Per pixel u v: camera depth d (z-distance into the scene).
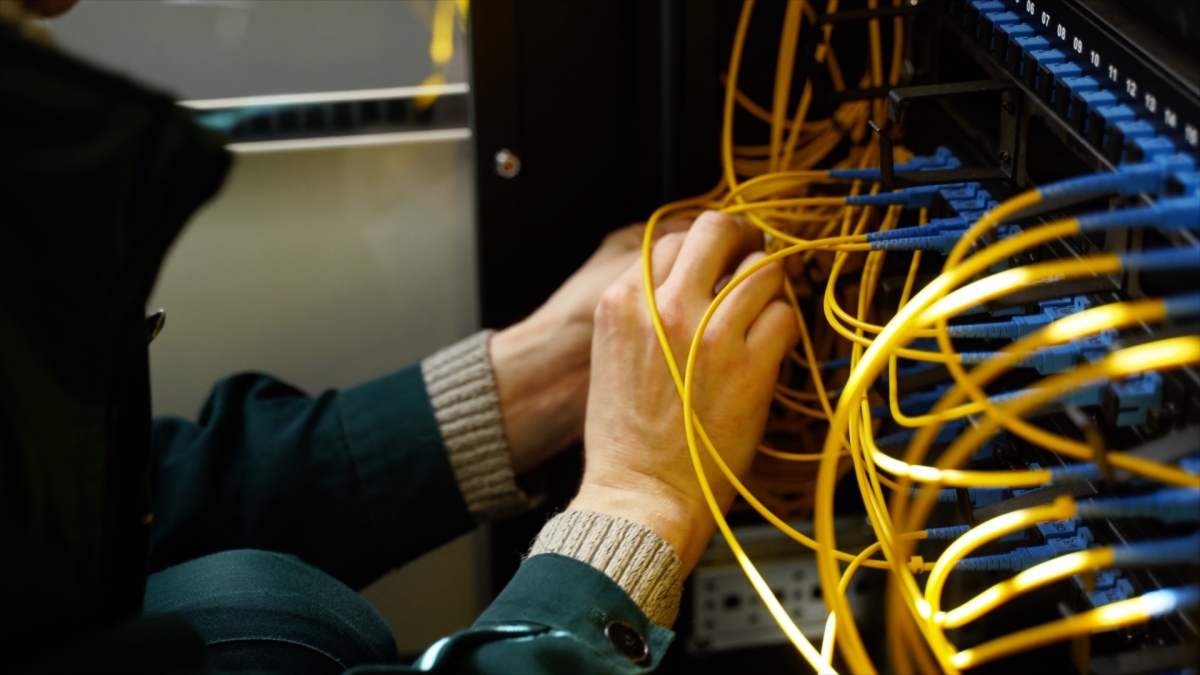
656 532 0.61
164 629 0.48
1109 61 0.53
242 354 1.03
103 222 0.42
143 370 0.48
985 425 0.48
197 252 0.99
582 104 0.92
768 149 0.90
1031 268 0.46
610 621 0.57
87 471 0.44
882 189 0.77
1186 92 0.47
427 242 1.01
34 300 0.42
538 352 0.84
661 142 0.93
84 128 0.41
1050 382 0.47
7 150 0.40
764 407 0.66
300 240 0.99
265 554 0.71
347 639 0.68
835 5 0.80
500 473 0.84
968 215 0.63
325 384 1.05
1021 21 0.63
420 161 0.98
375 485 0.83
